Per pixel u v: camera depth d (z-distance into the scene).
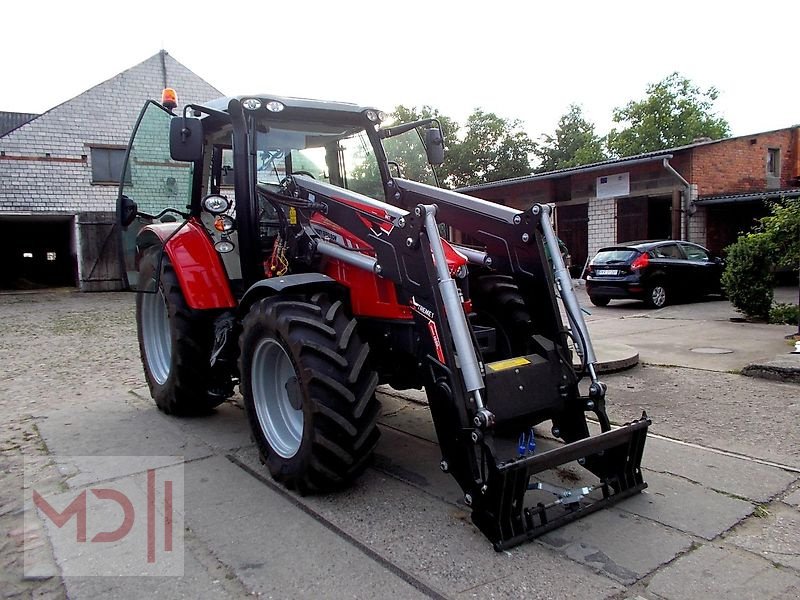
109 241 19.52
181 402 5.02
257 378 3.84
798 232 9.19
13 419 5.18
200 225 4.77
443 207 4.24
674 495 3.44
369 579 2.69
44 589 2.68
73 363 7.61
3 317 12.77
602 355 6.59
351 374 3.30
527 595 2.54
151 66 19.84
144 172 4.96
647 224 17.08
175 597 2.59
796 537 2.98
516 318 3.91
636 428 3.29
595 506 3.18
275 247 4.18
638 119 34.38
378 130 4.74
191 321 4.82
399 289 3.53
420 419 5.02
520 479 2.88
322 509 3.38
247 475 3.89
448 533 3.08
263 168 4.32
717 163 16.47
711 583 2.61
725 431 4.49
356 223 3.66
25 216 18.92
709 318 10.39
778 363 5.96
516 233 3.75
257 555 2.91
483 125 37.47
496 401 3.17
